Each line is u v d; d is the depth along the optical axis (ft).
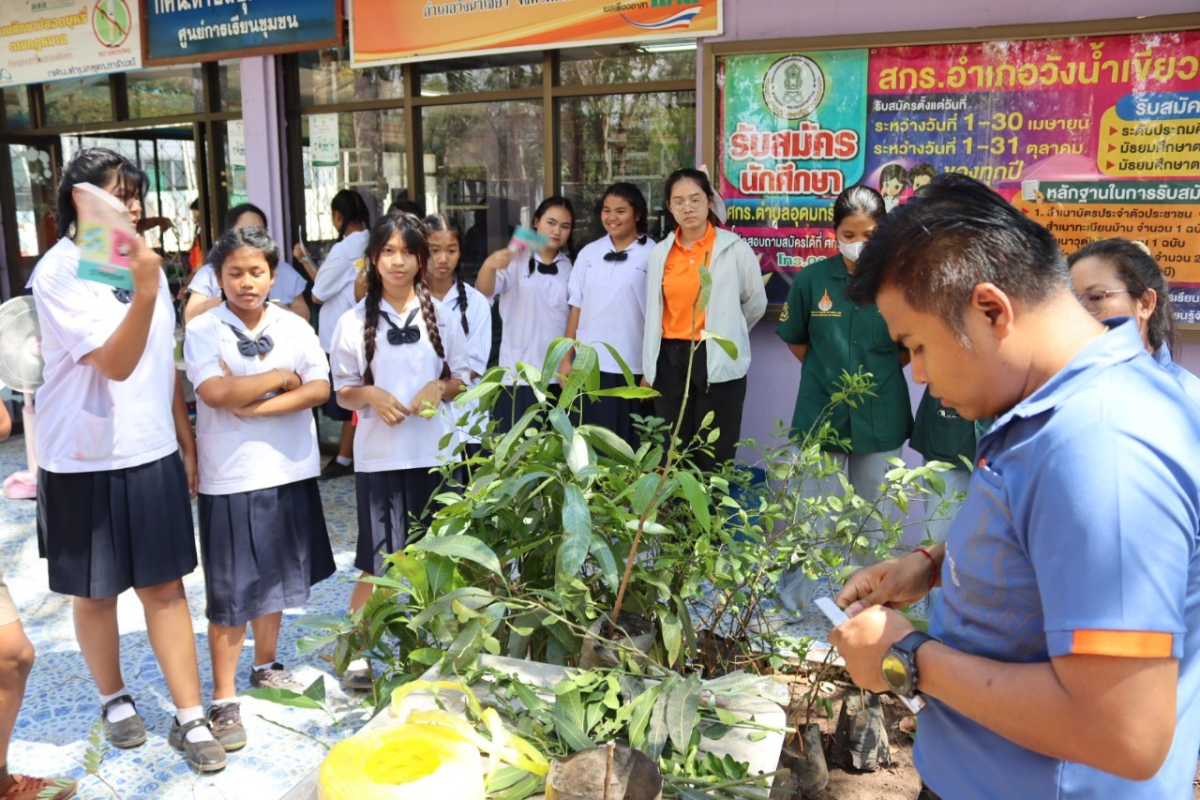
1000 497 3.66
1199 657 3.81
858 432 11.69
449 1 16.62
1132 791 3.73
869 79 13.64
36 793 8.28
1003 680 3.51
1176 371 6.15
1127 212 12.54
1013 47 12.78
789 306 12.41
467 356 11.23
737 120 14.51
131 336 7.97
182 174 21.57
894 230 3.77
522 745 4.55
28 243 24.03
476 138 17.44
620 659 5.38
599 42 15.38
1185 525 3.27
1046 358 3.66
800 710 8.09
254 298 9.63
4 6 21.98
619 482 6.39
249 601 9.61
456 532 6.35
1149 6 12.05
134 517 8.84
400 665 6.56
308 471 10.07
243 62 19.27
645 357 13.91
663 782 4.50
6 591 7.95
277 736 9.64
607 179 16.33
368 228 18.74
